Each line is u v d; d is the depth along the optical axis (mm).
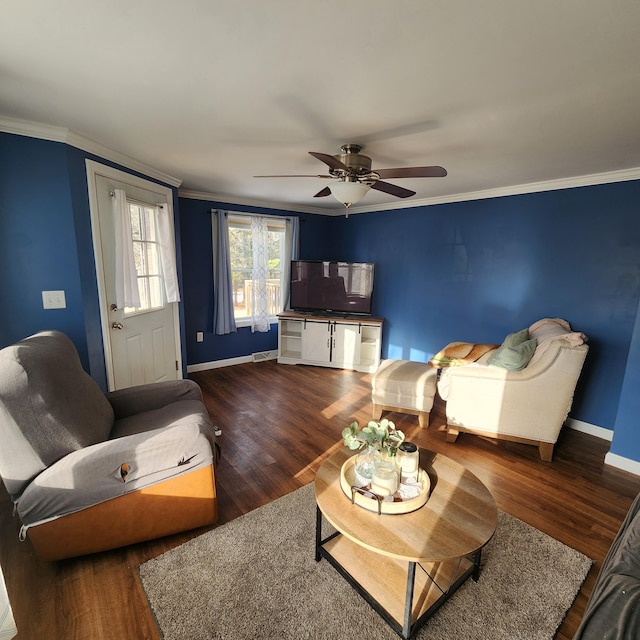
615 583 1080
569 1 999
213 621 1393
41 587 1526
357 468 1686
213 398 3646
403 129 2016
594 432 3072
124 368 2838
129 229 2746
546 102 1647
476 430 2771
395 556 1243
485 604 1486
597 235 2979
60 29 1176
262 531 1852
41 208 2145
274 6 1055
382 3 1029
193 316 4375
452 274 4090
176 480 1687
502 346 3105
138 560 1676
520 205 3434
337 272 4734
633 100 1604
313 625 1389
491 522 1412
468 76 1434
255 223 4590
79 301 2328
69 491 1502
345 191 2281
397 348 4816
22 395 1437
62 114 1900
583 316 3121
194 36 1210
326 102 1698
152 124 2025
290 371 4582
